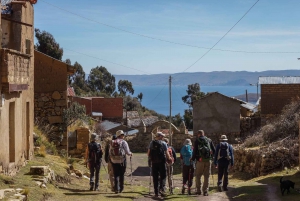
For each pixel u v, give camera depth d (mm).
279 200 12859
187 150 14852
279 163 21359
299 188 15086
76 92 83375
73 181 16156
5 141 12352
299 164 19266
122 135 14273
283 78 36688
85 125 32719
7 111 12602
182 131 43438
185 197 13242
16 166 13688
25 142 15844
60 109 23172
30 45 17094
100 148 14727
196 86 86125
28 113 16672
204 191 13867
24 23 15117
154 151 13336
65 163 18438
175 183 20766
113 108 66375
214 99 40625
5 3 15867
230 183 20141
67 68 23203
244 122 40531
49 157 18812
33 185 12188
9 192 10547
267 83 35875
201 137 13906
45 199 11578
